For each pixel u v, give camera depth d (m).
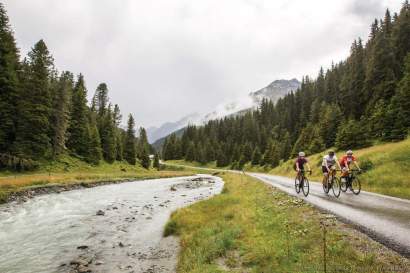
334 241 7.47
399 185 17.16
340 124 58.94
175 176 77.69
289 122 129.00
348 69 91.94
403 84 47.56
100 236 14.84
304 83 143.62
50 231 15.80
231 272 7.59
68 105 60.88
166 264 10.69
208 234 12.05
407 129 43.22
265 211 13.14
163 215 20.11
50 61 50.38
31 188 31.03
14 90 45.16
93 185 41.62
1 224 17.39
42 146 47.50
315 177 33.97
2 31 46.09
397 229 7.86
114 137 79.44
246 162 115.75
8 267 10.72
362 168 23.16
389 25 86.19
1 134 42.59
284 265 6.96
